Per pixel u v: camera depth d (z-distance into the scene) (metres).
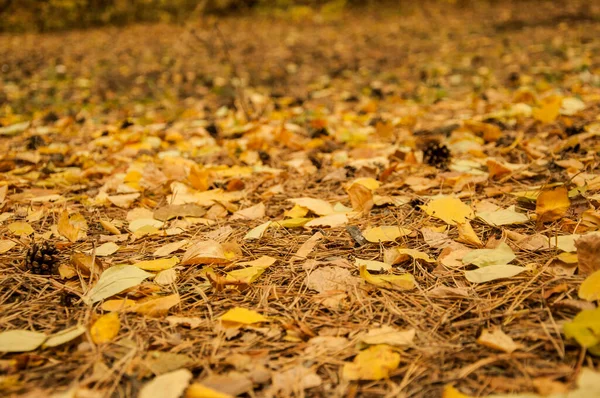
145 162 1.36
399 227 0.92
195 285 0.81
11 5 4.77
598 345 0.64
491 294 0.76
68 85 2.69
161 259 0.86
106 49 3.85
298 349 0.69
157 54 3.58
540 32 3.49
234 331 0.71
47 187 1.21
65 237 0.96
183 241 0.92
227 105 2.04
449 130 1.47
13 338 0.69
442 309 0.74
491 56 2.88
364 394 0.63
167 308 0.75
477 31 3.79
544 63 2.56
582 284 0.71
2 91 2.53
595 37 3.10
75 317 0.75
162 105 2.19
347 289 0.78
